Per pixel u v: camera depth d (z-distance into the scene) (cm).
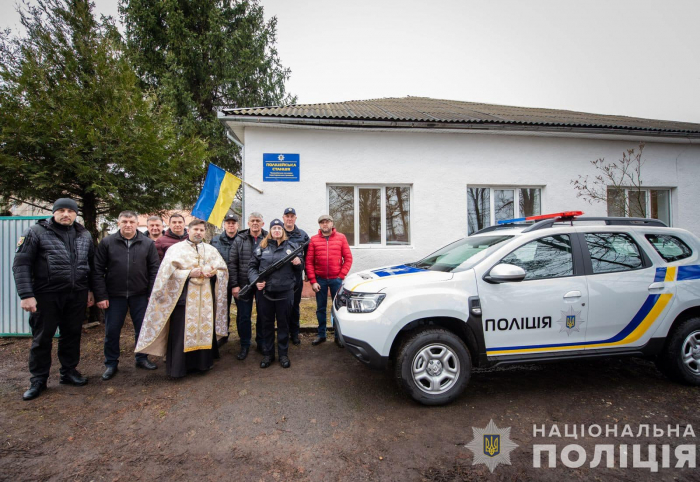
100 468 218
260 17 1427
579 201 746
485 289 299
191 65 1227
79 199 587
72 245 339
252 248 439
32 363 319
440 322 309
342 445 239
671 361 319
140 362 392
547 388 326
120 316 372
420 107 912
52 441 248
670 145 777
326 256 464
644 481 202
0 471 214
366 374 362
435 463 219
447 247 409
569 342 305
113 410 293
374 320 290
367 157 693
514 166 730
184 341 351
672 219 790
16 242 512
